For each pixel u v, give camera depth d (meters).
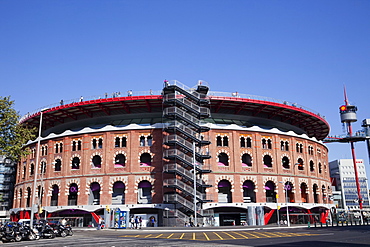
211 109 64.69
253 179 61.78
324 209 70.88
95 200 60.97
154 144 59.97
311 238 29.39
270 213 60.66
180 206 55.59
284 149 66.50
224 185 60.62
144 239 31.56
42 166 65.94
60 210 60.53
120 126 61.72
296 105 68.19
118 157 62.66
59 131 69.62
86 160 61.25
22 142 41.69
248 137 63.72
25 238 33.34
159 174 58.62
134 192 58.16
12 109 40.62
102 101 60.16
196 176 58.12
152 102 61.47
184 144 57.50
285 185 64.31
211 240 29.20
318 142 74.75
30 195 66.81
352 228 45.41
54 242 30.00
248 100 62.16
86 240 31.64
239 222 61.81
